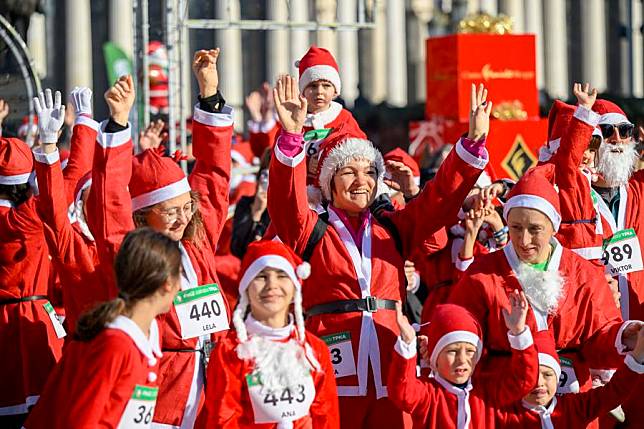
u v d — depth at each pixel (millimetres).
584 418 14547
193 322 14023
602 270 16734
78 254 14242
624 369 14281
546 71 81250
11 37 21750
